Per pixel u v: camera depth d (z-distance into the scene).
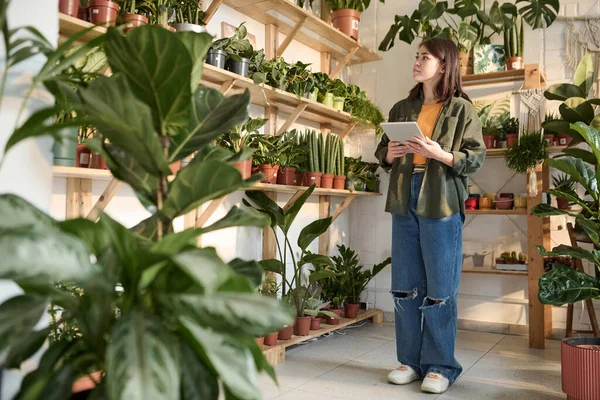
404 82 4.55
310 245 4.19
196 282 0.81
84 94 0.83
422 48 2.71
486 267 3.98
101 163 2.22
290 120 3.51
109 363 0.69
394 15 4.64
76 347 0.89
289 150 3.47
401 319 2.80
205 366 0.84
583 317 3.77
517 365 3.11
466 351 3.44
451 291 2.64
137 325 0.75
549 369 3.02
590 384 2.16
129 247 0.82
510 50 3.91
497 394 2.57
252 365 0.82
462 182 2.71
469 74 4.02
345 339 3.75
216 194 0.93
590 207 2.52
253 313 0.76
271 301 0.79
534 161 3.52
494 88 4.14
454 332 2.68
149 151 0.89
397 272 2.80
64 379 0.79
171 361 0.73
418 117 2.83
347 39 3.97
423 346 2.73
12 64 1.02
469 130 2.69
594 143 2.30
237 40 2.91
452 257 2.64
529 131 3.67
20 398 0.76
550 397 2.53
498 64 3.98
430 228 2.63
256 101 3.52
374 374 2.89
